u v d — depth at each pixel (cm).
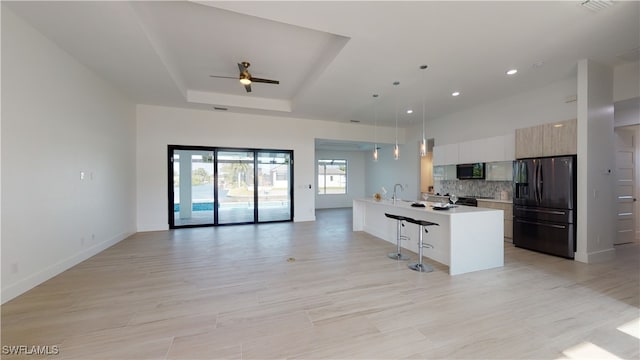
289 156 755
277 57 421
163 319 232
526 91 513
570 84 448
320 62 436
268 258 411
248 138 706
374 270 357
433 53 358
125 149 547
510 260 399
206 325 222
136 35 319
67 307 252
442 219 390
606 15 274
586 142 384
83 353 186
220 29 340
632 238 521
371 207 592
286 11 264
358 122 805
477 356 183
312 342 199
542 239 436
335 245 491
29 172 293
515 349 190
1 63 259
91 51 355
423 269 359
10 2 256
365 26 293
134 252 443
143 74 434
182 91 527
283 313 242
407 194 873
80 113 390
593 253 391
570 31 305
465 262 349
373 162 1084
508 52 356
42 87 314
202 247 475
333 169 1127
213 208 689
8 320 229
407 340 201
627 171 518
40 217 309
